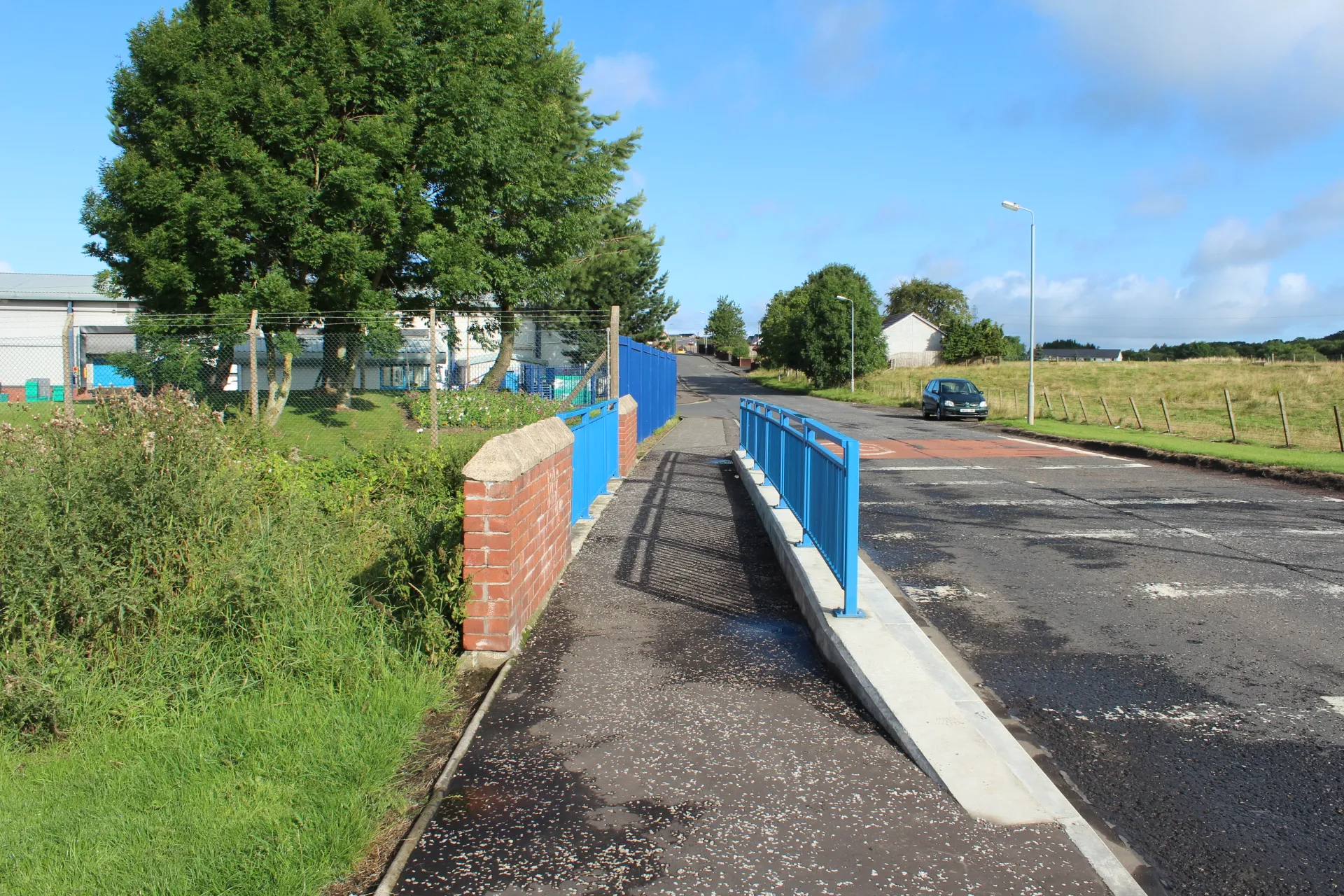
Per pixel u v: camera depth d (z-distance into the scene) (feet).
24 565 13.47
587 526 27.99
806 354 217.15
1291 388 125.18
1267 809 10.96
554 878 9.15
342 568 19.03
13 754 12.21
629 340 54.19
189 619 14.64
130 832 9.91
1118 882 9.09
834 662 15.80
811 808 10.59
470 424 58.54
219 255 55.16
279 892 8.73
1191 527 30.53
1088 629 18.72
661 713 13.62
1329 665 16.39
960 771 11.37
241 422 34.55
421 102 63.36
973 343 299.38
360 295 59.72
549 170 78.79
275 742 12.07
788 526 25.38
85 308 120.98
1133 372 189.78
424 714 13.56
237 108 55.72
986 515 33.27
